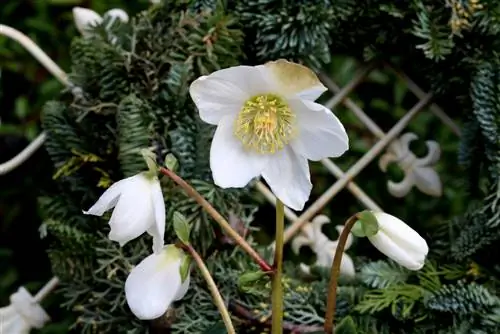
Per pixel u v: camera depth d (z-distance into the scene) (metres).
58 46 1.14
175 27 0.92
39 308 0.97
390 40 0.94
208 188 0.90
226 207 0.91
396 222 0.79
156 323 0.91
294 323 0.90
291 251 1.12
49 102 0.94
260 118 0.78
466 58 0.92
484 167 0.93
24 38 0.96
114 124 0.94
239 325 0.90
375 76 1.15
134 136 0.90
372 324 0.89
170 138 0.91
